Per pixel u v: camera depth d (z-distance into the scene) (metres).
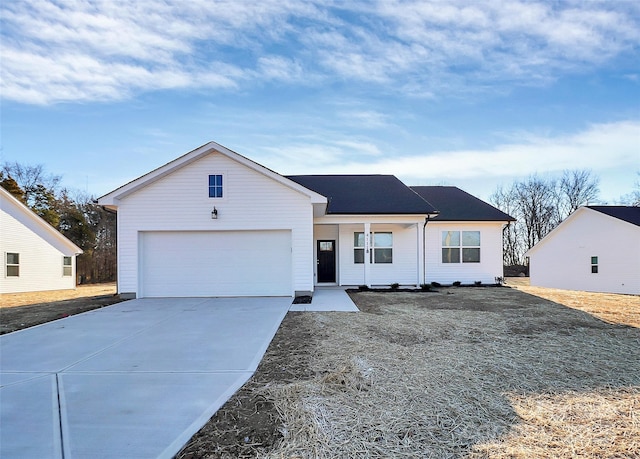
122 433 3.05
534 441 2.85
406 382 4.10
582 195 35.38
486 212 16.39
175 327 7.19
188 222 11.47
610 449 2.73
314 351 5.41
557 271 19.97
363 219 14.20
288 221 11.53
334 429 3.03
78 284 28.77
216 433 3.03
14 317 8.68
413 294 12.71
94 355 5.35
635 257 15.60
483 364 4.75
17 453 2.77
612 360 4.93
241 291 11.58
